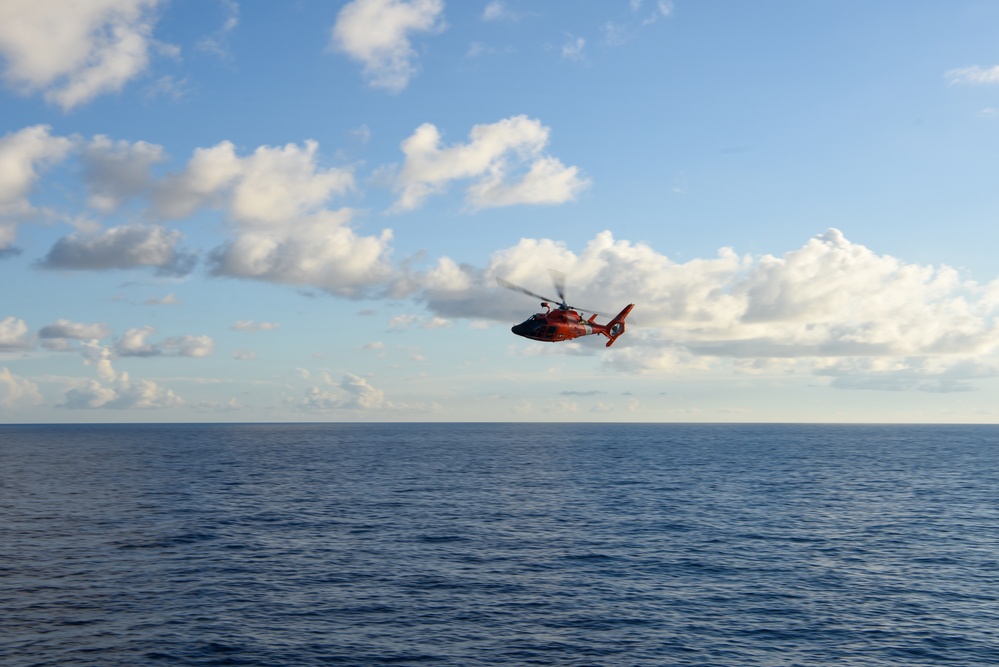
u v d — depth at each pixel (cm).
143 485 9006
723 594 3862
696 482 9550
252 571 4294
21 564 4438
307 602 3659
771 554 4844
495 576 4206
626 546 5084
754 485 9194
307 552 4834
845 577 4228
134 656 2906
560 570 4362
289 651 2989
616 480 9806
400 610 3547
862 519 6372
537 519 6269
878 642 3156
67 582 4003
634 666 2877
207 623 3322
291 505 7131
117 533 5512
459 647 3061
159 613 3456
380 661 2898
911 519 6391
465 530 5691
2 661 2836
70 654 2920
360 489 8600
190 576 4162
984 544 5241
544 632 3250
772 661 2936
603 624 3366
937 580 4169
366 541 5216
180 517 6316
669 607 3631
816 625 3372
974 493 8500
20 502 7331
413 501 7462
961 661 2952
